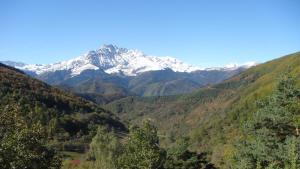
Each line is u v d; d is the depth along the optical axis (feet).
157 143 188.65
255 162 142.51
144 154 176.04
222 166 260.62
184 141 200.64
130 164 182.60
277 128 141.28
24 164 76.07
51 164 86.48
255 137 147.54
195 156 196.13
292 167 106.22
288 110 137.49
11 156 74.49
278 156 127.13
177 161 195.00
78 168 313.32
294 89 139.44
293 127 140.77
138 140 181.16
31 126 84.17
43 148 86.12
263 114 140.97
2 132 78.43
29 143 79.51
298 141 120.88
